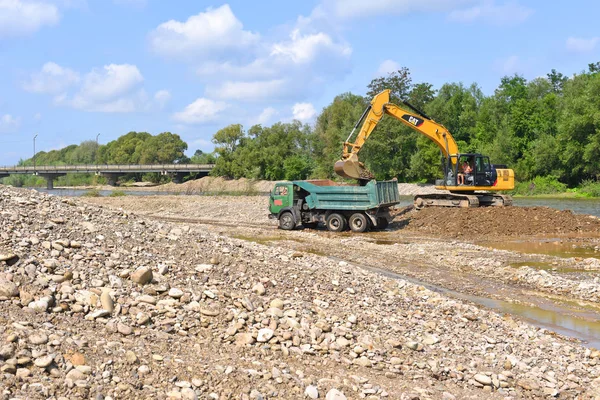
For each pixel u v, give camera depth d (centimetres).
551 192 5931
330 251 1930
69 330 682
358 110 7344
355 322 906
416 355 827
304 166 8519
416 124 2842
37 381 551
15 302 713
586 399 739
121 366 618
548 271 1585
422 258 1788
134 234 1120
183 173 9906
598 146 5672
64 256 905
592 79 6462
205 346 743
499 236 2403
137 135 13425
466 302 1263
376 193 2428
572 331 1067
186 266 1012
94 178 10338
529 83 8881
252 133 9200
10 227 945
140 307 807
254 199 4097
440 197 2898
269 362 723
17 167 9656
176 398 575
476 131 7869
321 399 638
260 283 980
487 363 832
